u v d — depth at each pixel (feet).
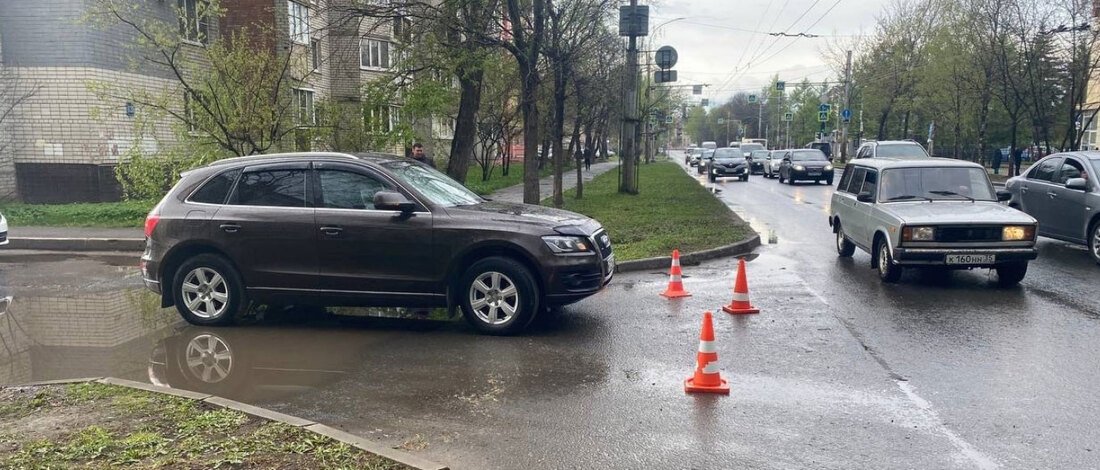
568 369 20.33
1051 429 15.67
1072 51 78.59
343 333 24.53
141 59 63.26
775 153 135.23
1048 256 39.11
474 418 16.72
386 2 49.88
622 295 30.48
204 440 14.47
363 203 24.80
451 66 48.44
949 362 20.52
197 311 25.72
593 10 52.24
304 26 76.48
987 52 90.38
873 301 28.45
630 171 81.25
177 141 49.32
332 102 50.75
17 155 62.64
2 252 44.57
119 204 59.62
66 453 13.88
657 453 14.74
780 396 17.98
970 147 145.79
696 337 23.59
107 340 24.09
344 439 14.46
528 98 51.34
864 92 157.48
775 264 37.81
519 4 49.70
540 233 23.73
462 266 24.50
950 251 30.09
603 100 121.29
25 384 18.34
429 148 86.69
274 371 20.45
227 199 25.66
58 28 61.05
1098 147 129.49
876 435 15.49
